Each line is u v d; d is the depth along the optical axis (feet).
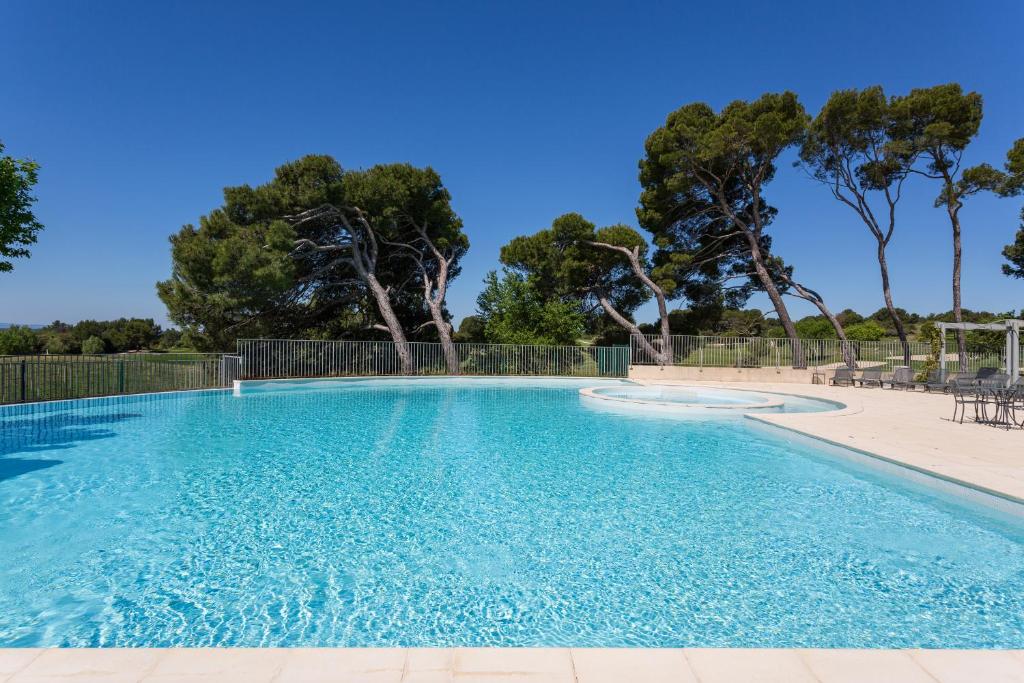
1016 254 84.94
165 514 17.49
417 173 83.82
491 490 20.56
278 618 11.17
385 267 91.71
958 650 8.67
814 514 17.97
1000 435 28.71
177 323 70.95
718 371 71.10
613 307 93.71
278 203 75.92
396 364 76.23
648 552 14.79
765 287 82.02
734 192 87.35
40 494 19.57
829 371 68.85
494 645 10.28
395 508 18.34
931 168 73.56
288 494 19.85
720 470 23.86
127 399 46.11
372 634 10.62
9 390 41.04
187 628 10.73
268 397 52.08
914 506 18.84
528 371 77.05
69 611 11.34
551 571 13.57
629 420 38.42
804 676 7.95
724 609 11.73
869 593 12.48
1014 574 13.52
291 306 81.76
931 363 65.21
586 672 7.95
